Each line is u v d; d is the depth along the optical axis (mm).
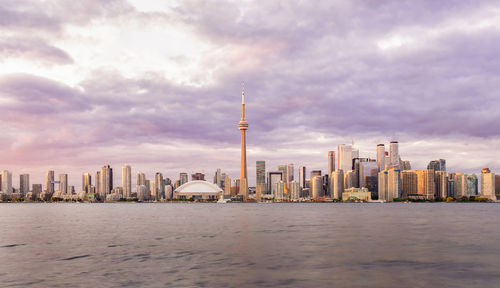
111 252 60469
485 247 66625
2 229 109625
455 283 39125
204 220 161125
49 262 51156
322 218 177250
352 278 41281
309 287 37375
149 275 42562
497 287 37469
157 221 153500
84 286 37750
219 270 45375
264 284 38531
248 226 120688
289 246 67688
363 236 85688
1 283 39344
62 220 162625
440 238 81438
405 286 37875
